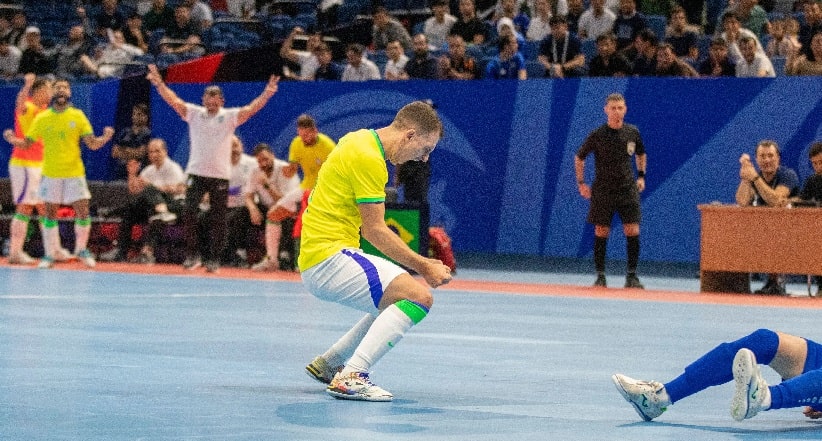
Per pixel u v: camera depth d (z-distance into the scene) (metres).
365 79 22.73
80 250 20.09
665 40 21.92
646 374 8.45
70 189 19.89
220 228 19.11
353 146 7.05
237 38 27.11
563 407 6.82
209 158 18.91
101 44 27.97
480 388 7.60
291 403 6.78
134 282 17.08
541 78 21.22
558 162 20.70
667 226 19.97
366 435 5.75
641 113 20.12
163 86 18.83
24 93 20.95
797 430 6.09
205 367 8.38
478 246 21.38
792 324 12.60
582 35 23.06
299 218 19.55
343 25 26.27
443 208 21.64
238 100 23.23
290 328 11.30
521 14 24.23
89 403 6.62
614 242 20.27
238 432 5.77
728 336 11.26
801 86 19.09
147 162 23.41
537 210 20.91
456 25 24.02
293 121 22.67
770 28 21.61
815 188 17.17
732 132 19.53
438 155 21.66
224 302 14.12
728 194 19.58
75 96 24.56
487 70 21.69
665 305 14.91
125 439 5.52
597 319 12.85
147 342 9.91
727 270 17.16
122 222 21.28
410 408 6.69
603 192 17.73
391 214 19.14
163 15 28.14
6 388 7.15
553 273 21.34
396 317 6.95
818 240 16.66
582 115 20.50
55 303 13.52
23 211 20.70
